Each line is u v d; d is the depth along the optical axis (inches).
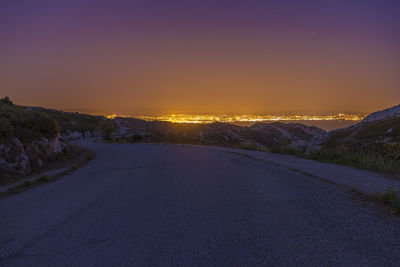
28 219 173.6
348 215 163.3
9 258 115.6
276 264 105.2
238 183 278.5
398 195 195.2
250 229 144.2
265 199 207.8
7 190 287.6
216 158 556.4
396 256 109.3
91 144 1392.7
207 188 258.7
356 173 315.3
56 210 195.5
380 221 151.6
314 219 157.6
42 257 116.1
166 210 185.8
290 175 312.5
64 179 364.8
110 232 145.5
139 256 115.3
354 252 113.9
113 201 218.4
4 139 435.5
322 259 108.3
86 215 179.8
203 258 111.9
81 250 122.9
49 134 618.2
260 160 482.6
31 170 438.6
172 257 113.5
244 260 109.2
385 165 346.9
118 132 3034.0
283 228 144.3
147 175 365.7
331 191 226.4
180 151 796.6
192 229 146.8
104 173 411.2
